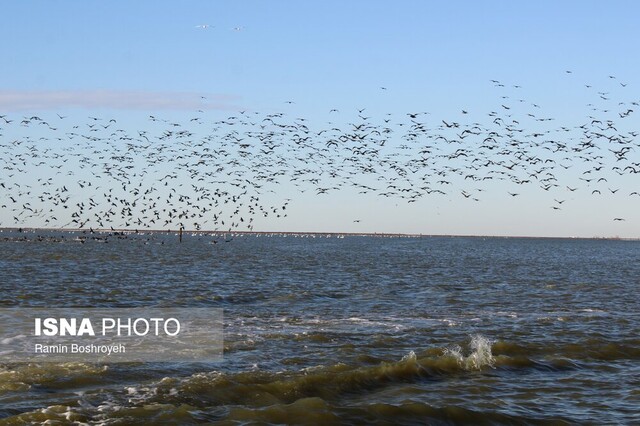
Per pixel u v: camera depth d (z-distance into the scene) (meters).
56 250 124.69
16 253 110.75
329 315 43.12
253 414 21.80
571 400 24.62
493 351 31.89
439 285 66.62
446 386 26.11
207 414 22.00
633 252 195.38
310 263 99.62
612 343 34.00
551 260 126.50
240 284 64.38
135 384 25.09
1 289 55.34
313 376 25.86
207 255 118.00
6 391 23.86
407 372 27.45
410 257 125.75
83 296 51.84
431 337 35.28
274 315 42.88
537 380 27.17
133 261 96.50
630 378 27.66
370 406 22.69
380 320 41.22
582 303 52.50
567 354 31.62
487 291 61.03
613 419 22.69
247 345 32.16
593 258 140.50
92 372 26.47
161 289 58.31
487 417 22.48
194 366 28.06
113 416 21.41
